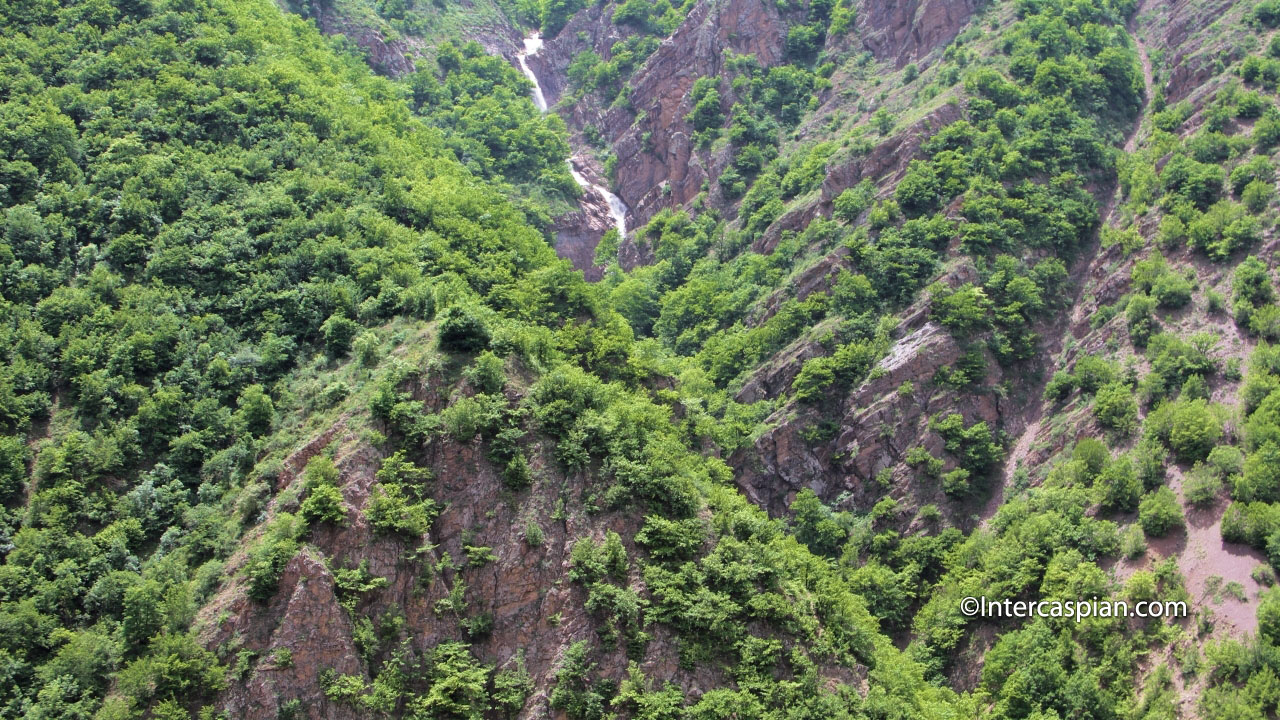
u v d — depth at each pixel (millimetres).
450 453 81812
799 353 123562
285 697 70625
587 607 76688
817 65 179875
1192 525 92688
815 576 86562
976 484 110562
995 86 141875
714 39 186625
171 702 68188
